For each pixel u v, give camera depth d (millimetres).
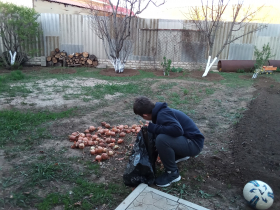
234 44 12531
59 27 11680
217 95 7426
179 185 2879
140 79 9484
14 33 10500
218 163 3408
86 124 4664
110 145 3721
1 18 10141
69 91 7113
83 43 11922
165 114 2615
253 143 4004
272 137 4215
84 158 3377
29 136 3928
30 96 6391
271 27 12500
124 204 2391
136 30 11781
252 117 5320
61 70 10656
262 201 2396
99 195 2617
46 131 4180
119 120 5008
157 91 7582
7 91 6664
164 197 2521
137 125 4629
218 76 10766
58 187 2719
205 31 10719
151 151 2820
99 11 11398
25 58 11547
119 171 3125
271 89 8281
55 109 5441
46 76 9273
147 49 12070
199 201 2613
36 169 2986
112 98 6590
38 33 11109
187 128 2805
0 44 11367
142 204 2406
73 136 3883
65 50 12008
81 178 2912
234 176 3086
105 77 9594
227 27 12195
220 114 5660
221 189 2834
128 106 5965
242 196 2709
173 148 2697
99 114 5285
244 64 12109
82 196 2588
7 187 2631
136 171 2732
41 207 2381
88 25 11695
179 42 12055
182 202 2459
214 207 2529
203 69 12539
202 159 3502
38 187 2693
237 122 5074
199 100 6809
